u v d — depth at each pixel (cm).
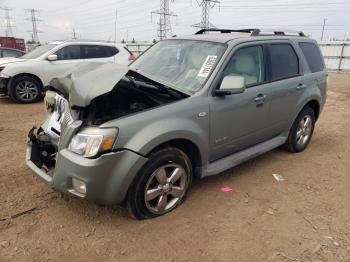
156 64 436
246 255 299
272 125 470
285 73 483
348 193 421
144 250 302
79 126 308
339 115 873
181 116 341
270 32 504
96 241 312
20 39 3130
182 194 367
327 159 533
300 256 300
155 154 326
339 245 316
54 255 293
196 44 427
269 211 370
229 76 366
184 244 311
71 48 1008
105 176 301
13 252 295
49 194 391
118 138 301
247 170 477
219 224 342
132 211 331
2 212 352
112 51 1075
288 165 501
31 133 404
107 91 300
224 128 390
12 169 456
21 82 938
